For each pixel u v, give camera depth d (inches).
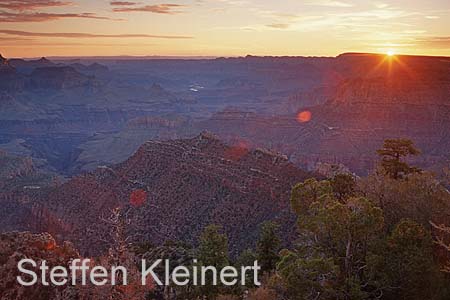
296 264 941.8
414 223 1014.4
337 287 938.1
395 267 959.0
